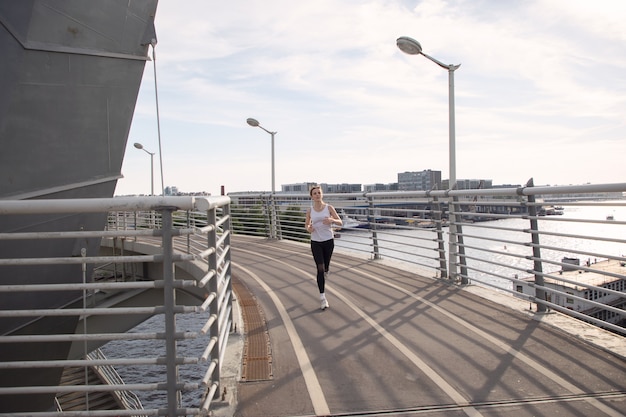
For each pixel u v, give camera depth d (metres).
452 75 9.41
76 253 6.37
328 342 5.80
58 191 5.79
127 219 23.38
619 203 5.21
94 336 3.30
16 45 5.10
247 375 4.80
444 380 4.58
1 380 6.22
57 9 5.44
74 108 5.86
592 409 3.94
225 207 6.02
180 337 3.34
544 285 6.63
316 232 7.45
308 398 4.26
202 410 3.47
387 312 7.11
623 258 4.97
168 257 3.31
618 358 5.04
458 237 8.99
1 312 3.19
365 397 4.25
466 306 7.34
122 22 6.32
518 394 4.23
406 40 8.98
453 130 9.38
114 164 6.59
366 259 12.61
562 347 5.41
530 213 6.61
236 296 8.52
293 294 8.59
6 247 5.42
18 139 5.29
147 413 3.36
